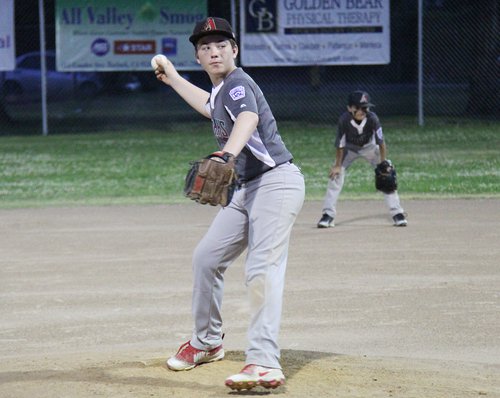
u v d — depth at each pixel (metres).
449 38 61.00
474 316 16.16
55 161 42.47
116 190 34.00
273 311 10.66
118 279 19.61
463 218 26.80
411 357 13.38
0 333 15.63
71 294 18.36
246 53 51.03
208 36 10.55
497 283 18.59
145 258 21.81
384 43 50.91
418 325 15.62
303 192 11.00
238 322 16.16
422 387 10.86
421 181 34.19
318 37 50.91
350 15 50.75
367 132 25.27
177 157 42.94
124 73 66.31
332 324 15.77
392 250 22.20
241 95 10.39
